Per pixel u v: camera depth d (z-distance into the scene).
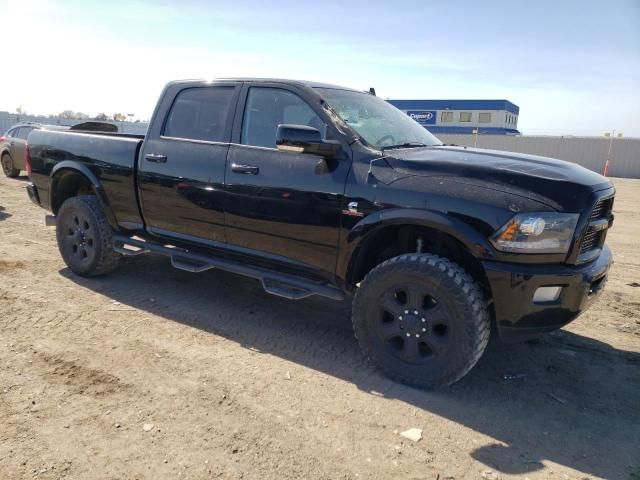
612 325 4.76
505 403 3.35
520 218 3.08
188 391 3.28
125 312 4.56
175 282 5.47
